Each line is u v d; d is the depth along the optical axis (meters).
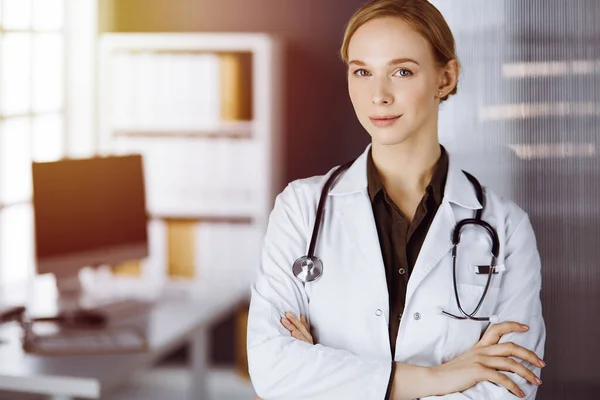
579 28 2.20
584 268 2.26
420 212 1.50
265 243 1.57
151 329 2.86
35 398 3.33
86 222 2.86
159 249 4.37
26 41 4.28
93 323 2.88
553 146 2.23
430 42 1.38
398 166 1.50
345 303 1.48
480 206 1.53
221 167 4.33
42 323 2.87
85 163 2.85
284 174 4.62
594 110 2.21
